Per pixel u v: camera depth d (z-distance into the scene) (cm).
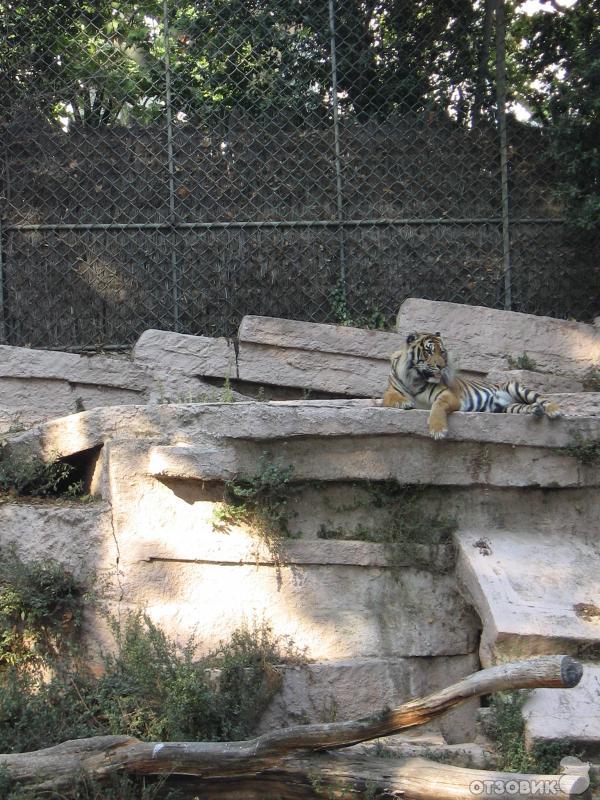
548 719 746
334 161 1291
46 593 848
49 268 1245
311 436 896
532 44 1344
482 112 1311
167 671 804
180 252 1263
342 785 677
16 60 1265
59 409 1143
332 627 881
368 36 1316
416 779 668
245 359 1191
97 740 711
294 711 840
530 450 930
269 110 1298
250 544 888
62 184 1255
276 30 1303
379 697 852
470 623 894
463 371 1210
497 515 937
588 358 1223
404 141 1301
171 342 1184
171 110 1273
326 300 1278
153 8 1310
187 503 891
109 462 890
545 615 809
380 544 898
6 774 682
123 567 874
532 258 1301
